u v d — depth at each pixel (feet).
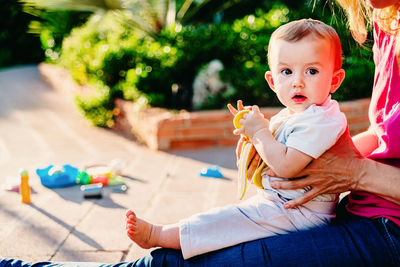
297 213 6.16
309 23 6.30
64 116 23.58
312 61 6.08
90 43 25.89
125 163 15.48
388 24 6.00
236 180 13.38
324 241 5.70
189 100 19.86
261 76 18.95
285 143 6.16
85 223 10.43
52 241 9.51
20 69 41.96
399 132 5.65
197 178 13.67
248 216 6.23
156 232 6.35
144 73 19.66
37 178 13.94
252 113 6.23
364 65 18.63
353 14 6.70
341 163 5.93
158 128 16.92
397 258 5.54
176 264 6.15
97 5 21.59
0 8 41.96
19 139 19.16
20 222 10.52
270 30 21.66
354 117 17.66
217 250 6.12
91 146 17.89
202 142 17.24
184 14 24.22
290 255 5.69
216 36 20.90
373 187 5.85
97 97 21.07
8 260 6.79
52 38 37.04
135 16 22.18
